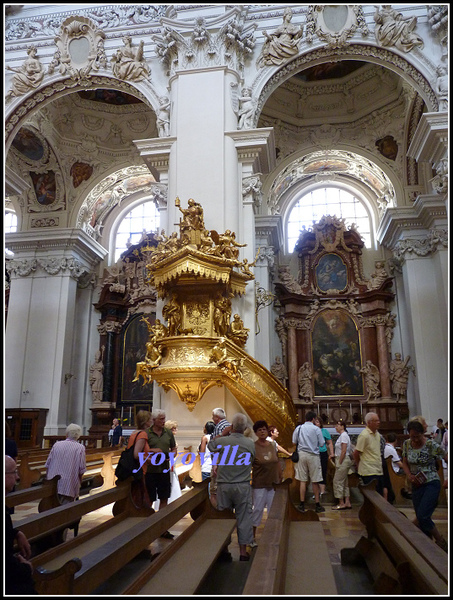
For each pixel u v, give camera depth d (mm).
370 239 18859
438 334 14227
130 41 11773
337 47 11055
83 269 17969
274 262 18234
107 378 17859
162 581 3148
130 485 5324
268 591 2242
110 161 17797
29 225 17906
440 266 14109
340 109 16859
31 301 17094
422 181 15797
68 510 4055
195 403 8352
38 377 16219
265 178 17062
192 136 10242
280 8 11484
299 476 6867
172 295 8922
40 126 16000
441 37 10578
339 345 17672
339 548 4824
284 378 17141
